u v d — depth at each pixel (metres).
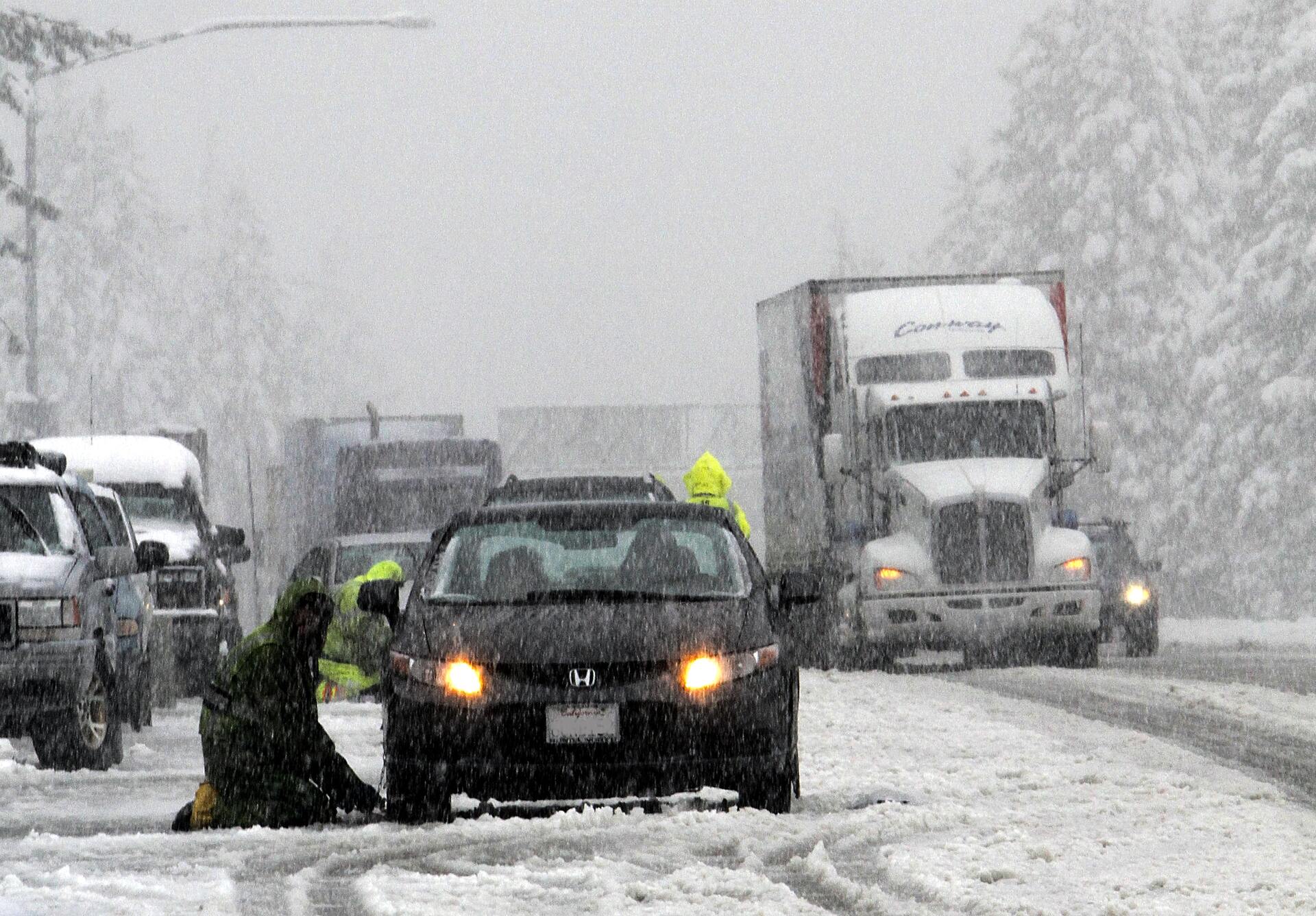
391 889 25.09
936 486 70.56
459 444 100.19
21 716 40.00
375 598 34.16
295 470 119.25
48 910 23.25
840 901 24.39
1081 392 75.44
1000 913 22.95
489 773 30.67
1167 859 27.08
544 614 32.16
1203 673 63.84
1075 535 71.56
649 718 30.73
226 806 31.94
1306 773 37.38
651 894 24.31
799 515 79.06
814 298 76.94
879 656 73.12
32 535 42.81
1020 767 38.09
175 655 65.06
